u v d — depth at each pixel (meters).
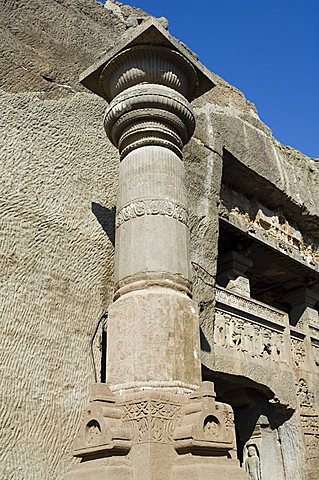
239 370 9.77
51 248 6.86
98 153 8.11
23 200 6.78
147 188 5.70
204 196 10.10
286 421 10.91
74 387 6.35
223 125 11.21
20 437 5.58
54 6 8.53
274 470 10.45
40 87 7.69
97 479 4.12
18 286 6.29
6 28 7.60
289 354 11.49
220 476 4.23
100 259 7.42
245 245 12.19
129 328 5.02
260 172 11.97
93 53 8.76
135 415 4.46
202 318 9.19
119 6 10.71
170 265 5.38
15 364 5.87
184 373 4.89
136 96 5.92
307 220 13.92
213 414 4.52
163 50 6.02
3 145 6.86
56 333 6.45
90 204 7.62
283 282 14.12
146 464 4.16
